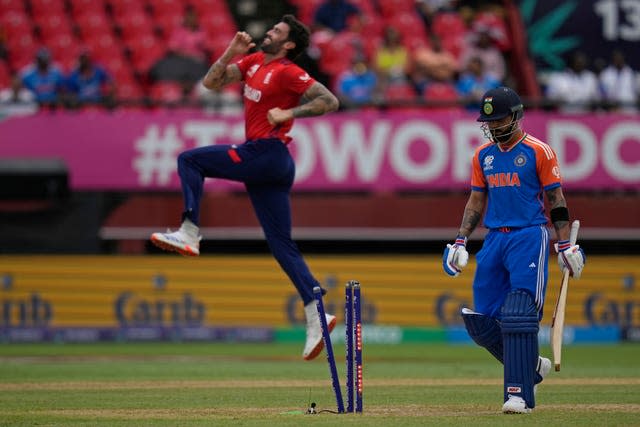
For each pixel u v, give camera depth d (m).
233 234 58.78
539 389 32.59
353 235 59.19
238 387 33.16
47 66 63.06
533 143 25.45
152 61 71.81
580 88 67.19
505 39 74.56
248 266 59.69
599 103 59.34
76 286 58.78
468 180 58.88
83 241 58.75
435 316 60.31
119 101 57.78
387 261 60.19
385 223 59.41
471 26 74.44
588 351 53.34
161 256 59.34
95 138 58.41
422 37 73.75
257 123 29.52
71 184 58.16
